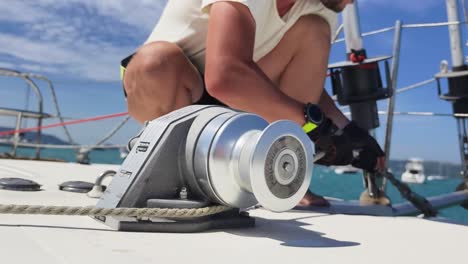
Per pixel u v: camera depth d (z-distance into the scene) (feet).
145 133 4.49
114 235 3.64
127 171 4.27
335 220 5.19
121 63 8.46
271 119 5.53
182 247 3.32
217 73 5.47
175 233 3.89
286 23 7.49
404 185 6.90
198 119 4.25
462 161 11.14
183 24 7.61
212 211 4.09
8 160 16.78
